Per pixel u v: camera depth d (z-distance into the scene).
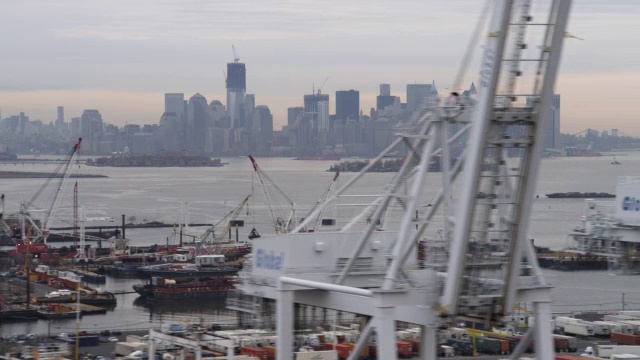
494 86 94.44
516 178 98.00
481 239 98.44
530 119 96.00
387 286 100.06
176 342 165.50
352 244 112.19
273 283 112.75
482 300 100.06
